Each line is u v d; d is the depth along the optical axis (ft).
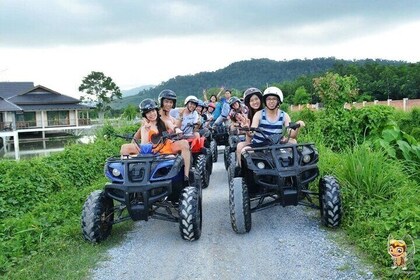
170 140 23.08
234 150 32.37
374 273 15.57
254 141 23.25
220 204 27.58
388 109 39.37
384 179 22.66
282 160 20.58
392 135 32.01
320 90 46.73
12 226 22.53
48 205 26.35
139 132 24.70
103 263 18.37
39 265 17.81
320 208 21.12
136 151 22.82
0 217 26.35
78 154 38.22
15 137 147.33
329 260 17.24
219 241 20.42
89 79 314.35
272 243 19.65
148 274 17.12
